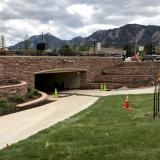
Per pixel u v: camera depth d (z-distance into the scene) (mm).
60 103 30984
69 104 30141
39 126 18859
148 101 29219
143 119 19047
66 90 49500
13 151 12758
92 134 14938
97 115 21516
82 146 12805
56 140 14047
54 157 11602
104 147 12398
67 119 20641
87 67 51781
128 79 51406
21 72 39500
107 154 11586
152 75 51312
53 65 44719
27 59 40406
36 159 11539
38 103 29328
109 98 33531
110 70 55281
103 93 41406
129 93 38781
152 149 11906
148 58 70250
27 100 29516
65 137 14523
